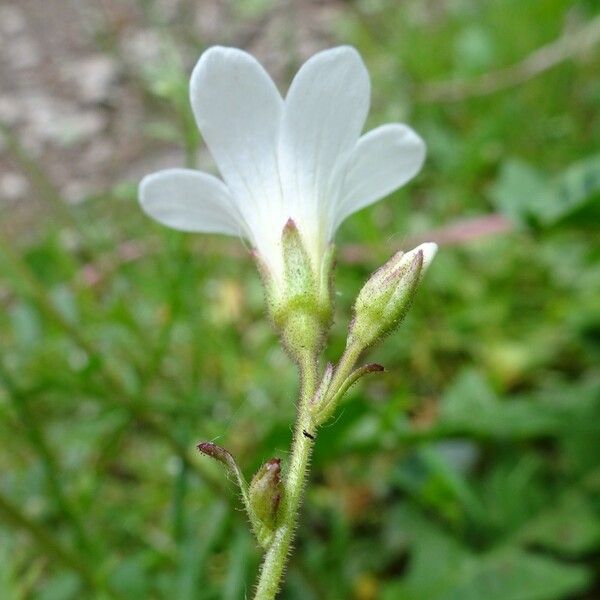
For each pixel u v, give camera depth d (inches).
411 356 4.6
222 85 2.0
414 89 6.5
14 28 9.3
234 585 2.9
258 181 2.1
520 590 3.2
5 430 3.6
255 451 3.4
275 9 8.3
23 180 6.8
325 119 2.1
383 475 3.9
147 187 2.1
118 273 4.4
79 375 3.3
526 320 4.7
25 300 3.7
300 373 2.0
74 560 3.1
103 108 7.3
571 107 6.4
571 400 3.7
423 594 3.3
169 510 3.5
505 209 4.0
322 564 3.4
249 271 5.0
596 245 4.5
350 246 4.8
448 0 8.4
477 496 3.6
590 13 7.1
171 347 4.2
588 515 3.4
